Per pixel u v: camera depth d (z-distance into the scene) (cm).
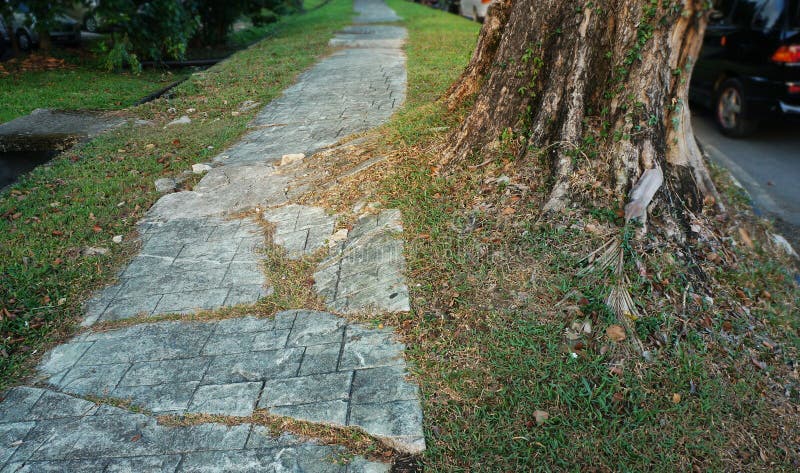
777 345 407
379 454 320
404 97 987
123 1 1278
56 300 471
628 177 481
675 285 424
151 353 406
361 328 411
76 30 1656
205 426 342
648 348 380
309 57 1398
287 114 936
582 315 397
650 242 449
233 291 471
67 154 789
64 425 348
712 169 631
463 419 335
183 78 1302
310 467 313
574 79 513
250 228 571
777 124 915
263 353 398
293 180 659
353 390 358
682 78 505
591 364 366
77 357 407
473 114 585
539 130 525
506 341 386
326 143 768
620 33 502
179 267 511
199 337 420
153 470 316
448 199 534
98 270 510
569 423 332
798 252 555
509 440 323
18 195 659
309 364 383
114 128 898
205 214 605
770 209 636
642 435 326
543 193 497
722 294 440
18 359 408
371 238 508
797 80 750
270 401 355
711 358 380
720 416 344
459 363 372
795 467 323
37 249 538
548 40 536
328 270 484
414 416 336
